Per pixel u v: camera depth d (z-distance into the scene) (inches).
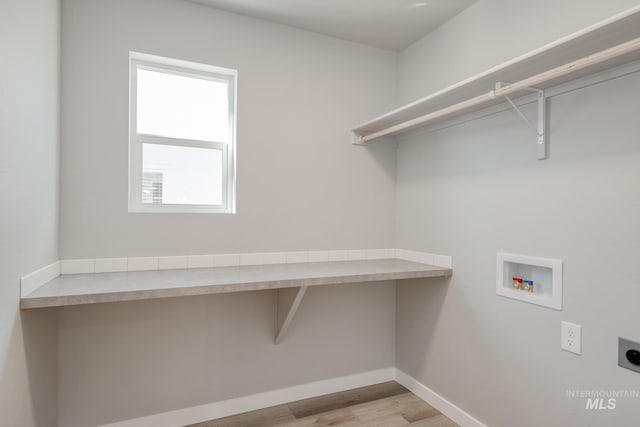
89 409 73.8
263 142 89.1
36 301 52.5
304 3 82.0
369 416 85.8
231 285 65.7
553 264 63.2
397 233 105.1
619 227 54.4
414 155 99.0
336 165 97.9
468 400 80.5
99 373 74.6
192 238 82.1
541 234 65.8
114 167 75.4
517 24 71.2
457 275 84.4
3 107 44.4
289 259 92.0
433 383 90.9
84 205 72.9
